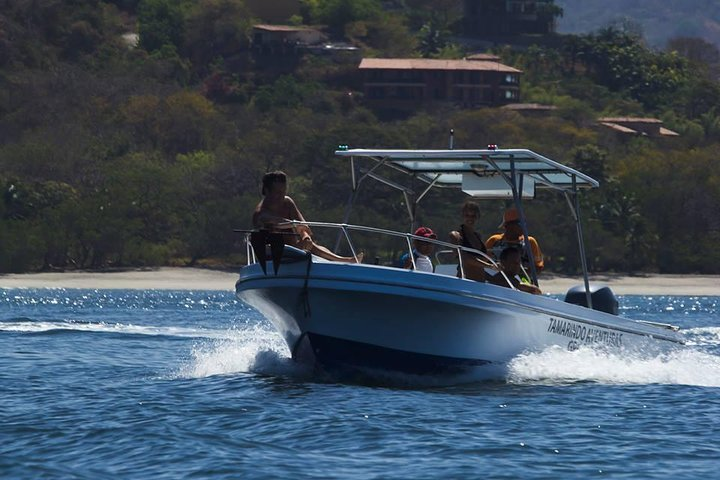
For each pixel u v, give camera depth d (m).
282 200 50.84
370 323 50.78
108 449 39.97
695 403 51.34
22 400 50.94
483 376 53.88
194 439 41.50
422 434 42.84
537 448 41.06
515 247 54.97
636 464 39.00
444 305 49.91
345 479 36.06
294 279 50.00
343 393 51.34
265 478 36.06
